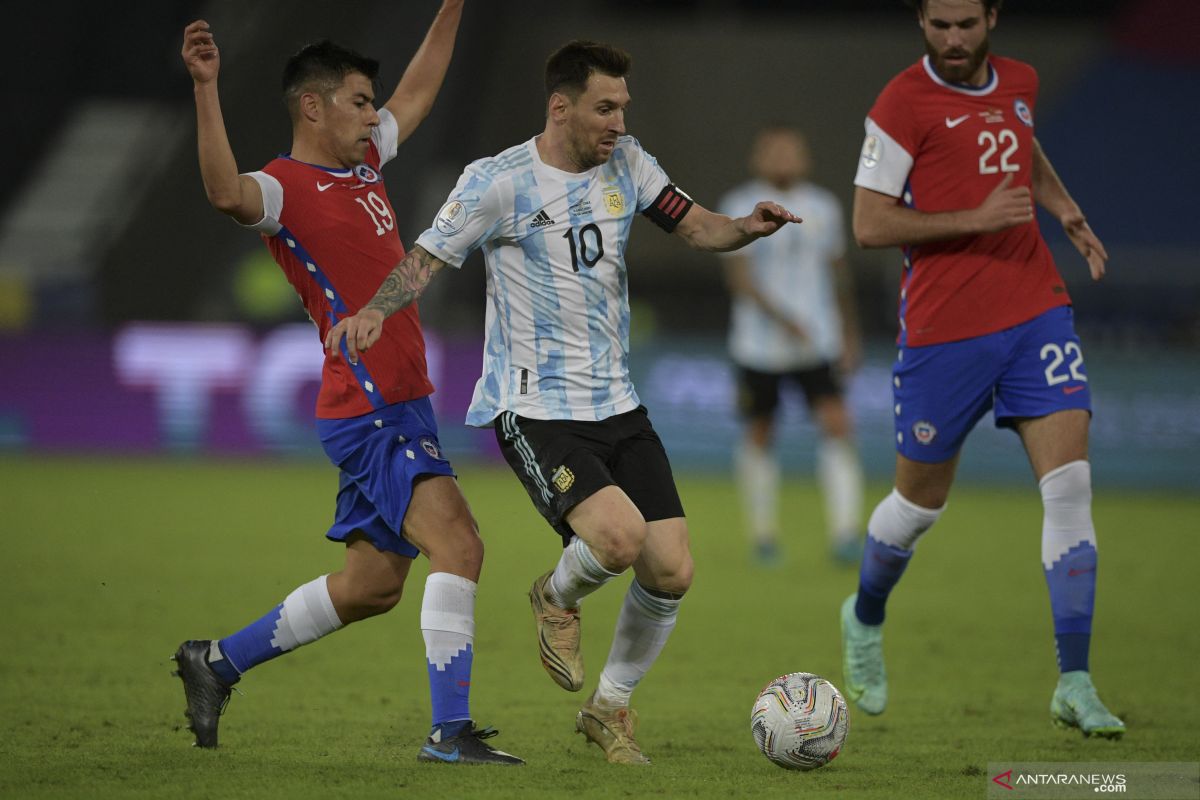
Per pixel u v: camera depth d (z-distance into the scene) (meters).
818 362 36.66
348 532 16.44
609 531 15.20
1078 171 83.00
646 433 16.61
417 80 18.67
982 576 35.50
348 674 21.98
